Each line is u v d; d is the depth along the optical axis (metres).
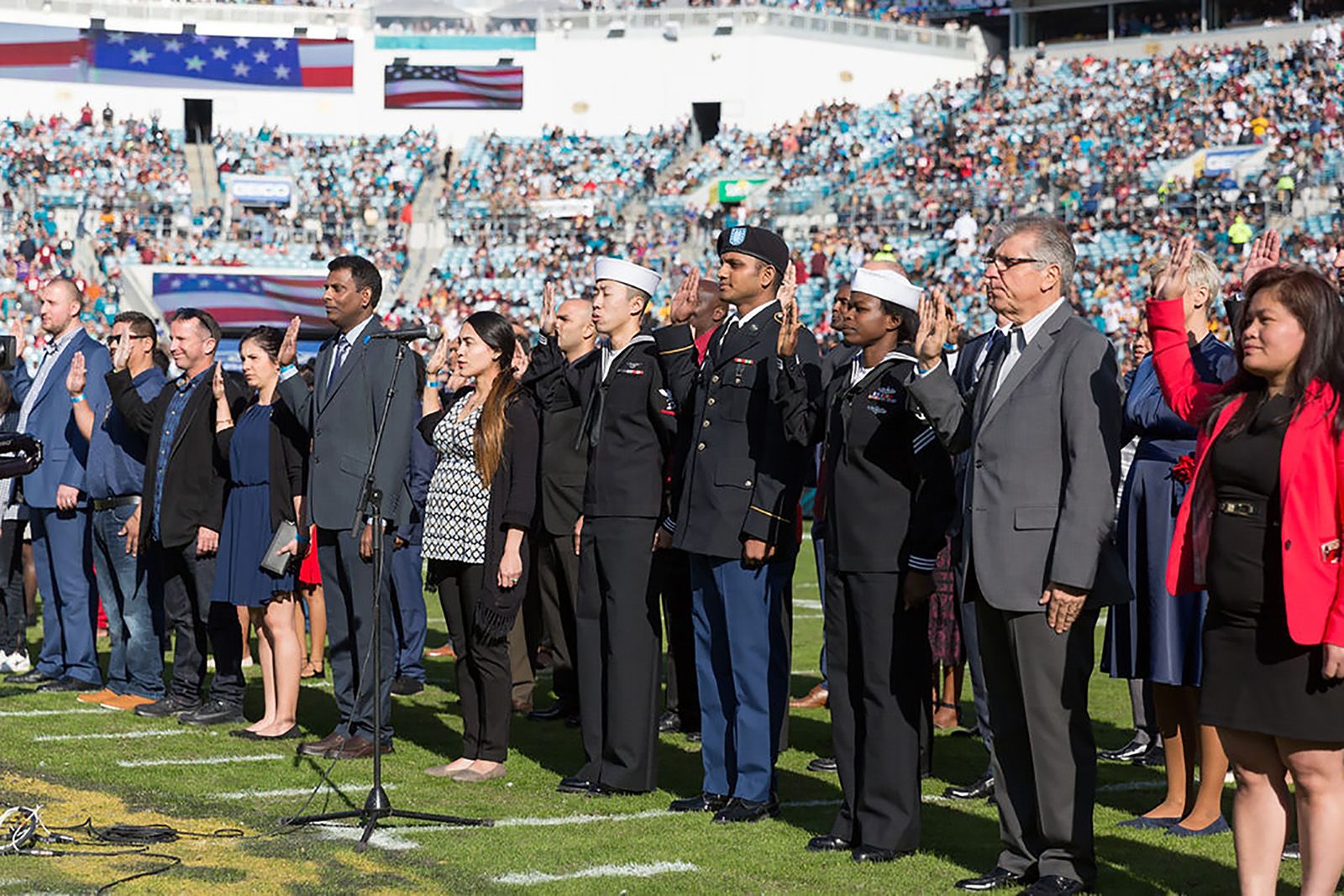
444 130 51.84
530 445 8.35
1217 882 6.44
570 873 6.34
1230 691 5.37
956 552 6.95
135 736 9.34
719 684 7.61
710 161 48.59
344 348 8.89
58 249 40.88
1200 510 5.51
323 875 6.24
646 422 7.98
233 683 9.96
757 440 7.39
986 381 6.39
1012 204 39.09
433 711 10.51
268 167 48.44
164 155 48.00
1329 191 34.44
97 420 10.71
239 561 9.43
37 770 8.22
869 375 6.79
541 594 10.29
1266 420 5.32
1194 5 51.50
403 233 44.56
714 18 51.34
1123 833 7.30
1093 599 6.03
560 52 52.09
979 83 48.41
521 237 44.53
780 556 7.38
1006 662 6.31
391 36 51.50
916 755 6.76
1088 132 43.00
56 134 48.06
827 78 52.31
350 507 8.67
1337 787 5.29
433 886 6.10
